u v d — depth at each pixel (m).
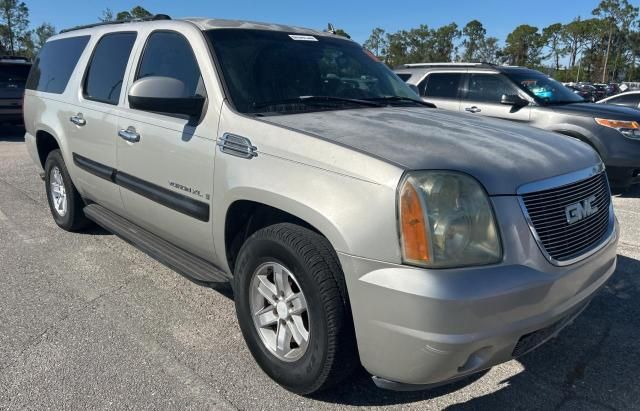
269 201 2.65
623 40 90.50
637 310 3.74
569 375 2.98
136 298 3.86
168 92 3.11
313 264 2.46
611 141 7.29
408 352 2.22
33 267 4.41
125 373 2.92
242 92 3.17
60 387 2.78
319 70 3.66
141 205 3.80
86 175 4.52
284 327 2.77
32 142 5.57
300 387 2.68
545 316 2.36
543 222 2.40
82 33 4.95
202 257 3.50
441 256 2.18
